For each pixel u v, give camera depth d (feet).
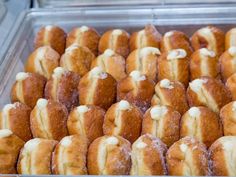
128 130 2.59
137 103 2.79
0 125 2.72
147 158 2.36
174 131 2.56
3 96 3.01
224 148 2.37
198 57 2.92
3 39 3.35
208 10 3.41
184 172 2.32
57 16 3.55
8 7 3.67
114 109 2.64
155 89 2.79
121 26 3.49
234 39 3.12
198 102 2.71
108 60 3.04
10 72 3.15
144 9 3.48
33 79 2.93
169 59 2.92
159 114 2.58
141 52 3.03
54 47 3.30
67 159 2.40
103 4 3.58
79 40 3.28
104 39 3.26
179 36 3.15
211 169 2.38
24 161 2.48
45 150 2.48
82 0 3.60
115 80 2.91
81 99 2.83
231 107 2.58
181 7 3.45
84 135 2.61
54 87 2.87
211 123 2.54
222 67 2.93
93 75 2.84
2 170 2.51
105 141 2.45
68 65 3.05
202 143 2.46
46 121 2.65
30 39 3.51
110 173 2.36
